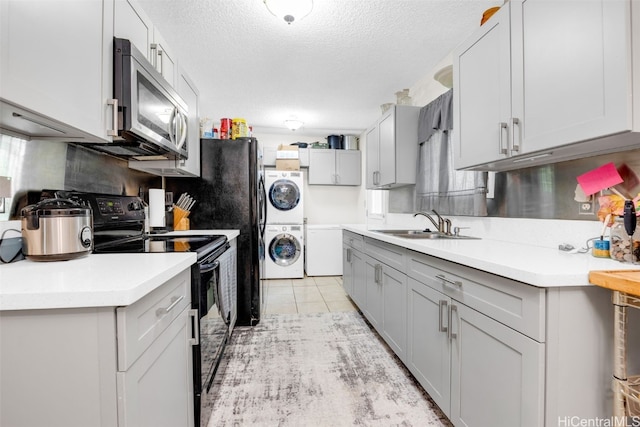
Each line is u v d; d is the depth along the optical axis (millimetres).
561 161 1475
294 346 2285
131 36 1408
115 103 1209
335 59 2619
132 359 757
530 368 925
